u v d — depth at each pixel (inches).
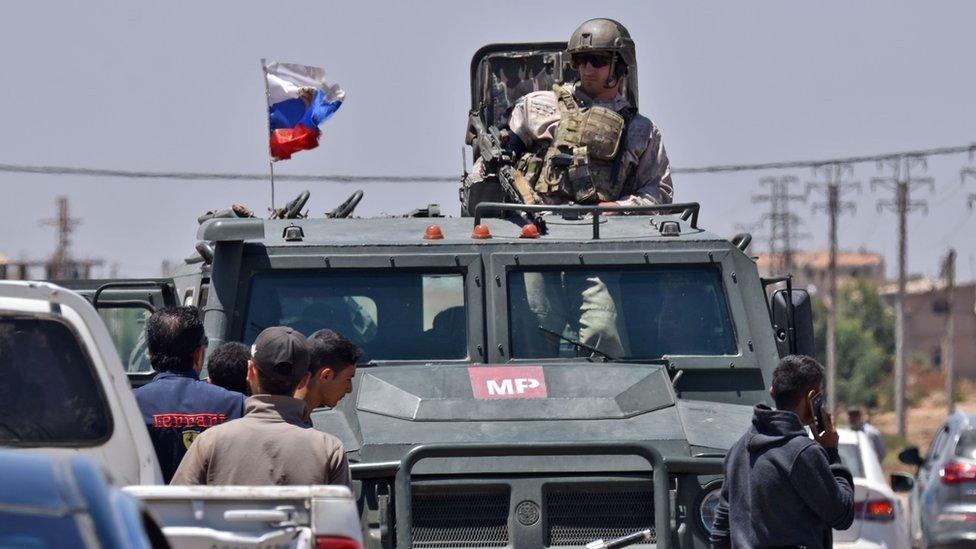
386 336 768.9
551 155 898.7
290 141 1122.7
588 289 787.4
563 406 709.3
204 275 830.5
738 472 638.5
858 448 1402.6
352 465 666.2
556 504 680.4
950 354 6594.5
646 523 683.4
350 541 434.0
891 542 1242.6
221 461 546.0
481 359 768.3
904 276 6186.0
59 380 489.1
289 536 431.8
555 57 1100.5
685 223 841.5
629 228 841.5
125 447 489.7
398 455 674.2
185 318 646.5
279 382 563.2
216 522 433.7
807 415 651.5
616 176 903.7
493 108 1091.3
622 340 778.8
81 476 299.7
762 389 780.0
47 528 288.7
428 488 670.5
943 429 1608.0
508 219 866.1
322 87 1131.3
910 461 1674.5
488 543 675.4
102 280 903.1
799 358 650.2
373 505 671.8
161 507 433.1
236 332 757.3
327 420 708.0
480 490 676.1
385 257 780.6
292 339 566.9
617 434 692.1
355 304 773.9
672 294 792.3
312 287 772.6
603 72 914.1
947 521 1443.2
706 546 676.1
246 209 916.0
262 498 434.6
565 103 919.0
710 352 783.1
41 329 489.4
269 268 769.6
